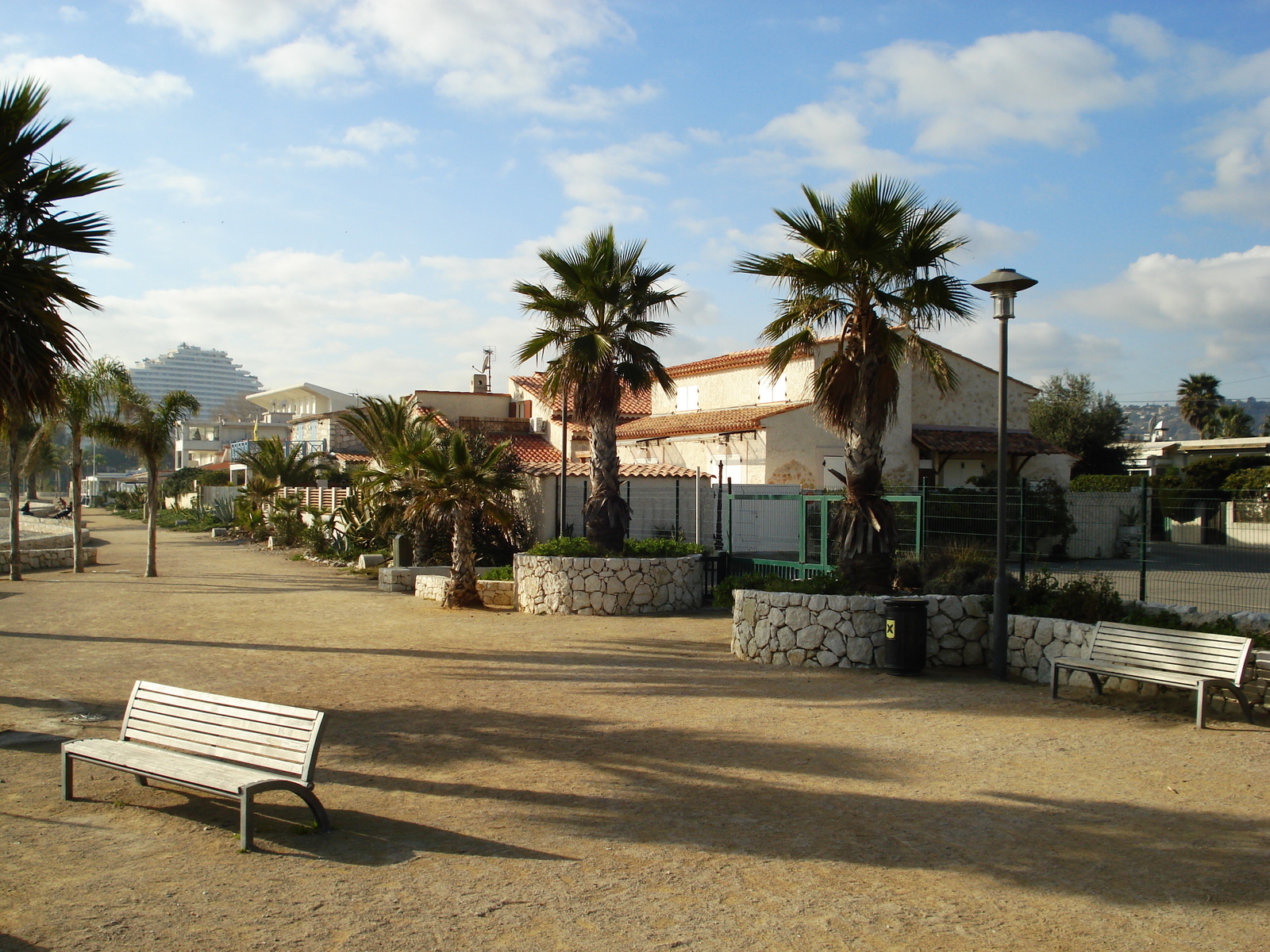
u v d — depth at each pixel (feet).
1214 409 202.39
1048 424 146.30
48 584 72.33
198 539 142.00
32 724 27.71
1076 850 17.92
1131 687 32.65
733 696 32.65
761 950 13.79
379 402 86.43
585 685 34.68
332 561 96.99
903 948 13.92
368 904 15.29
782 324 43.88
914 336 43.39
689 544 66.54
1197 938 14.29
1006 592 35.70
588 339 58.65
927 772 23.27
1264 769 23.34
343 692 33.22
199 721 20.39
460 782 22.38
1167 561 48.70
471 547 60.90
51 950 13.48
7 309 29.66
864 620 37.91
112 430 75.87
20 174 30.50
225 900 15.35
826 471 96.48
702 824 19.43
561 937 14.16
